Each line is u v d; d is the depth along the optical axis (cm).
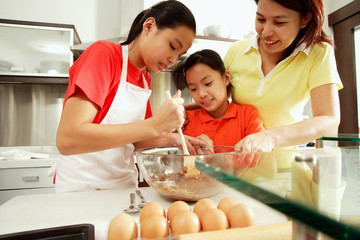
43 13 222
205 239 34
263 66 96
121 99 83
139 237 41
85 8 231
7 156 182
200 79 96
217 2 243
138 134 62
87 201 62
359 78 206
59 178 84
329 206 23
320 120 75
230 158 33
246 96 100
